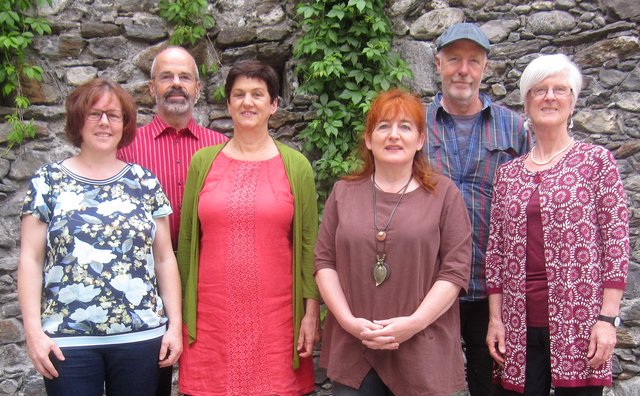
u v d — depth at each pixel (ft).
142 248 6.88
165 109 8.78
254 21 11.90
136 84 11.54
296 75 11.86
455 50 8.32
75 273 6.57
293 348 7.54
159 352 7.13
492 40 11.50
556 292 6.85
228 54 11.82
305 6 11.37
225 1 11.85
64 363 6.55
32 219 6.75
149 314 6.91
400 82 11.59
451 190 7.04
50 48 11.26
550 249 6.90
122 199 6.94
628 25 11.10
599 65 11.29
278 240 7.48
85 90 6.91
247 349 7.34
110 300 6.63
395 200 6.91
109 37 11.48
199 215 7.50
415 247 6.66
